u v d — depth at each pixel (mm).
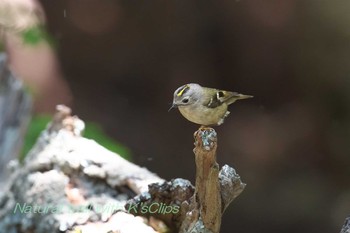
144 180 5746
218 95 5457
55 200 5582
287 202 15266
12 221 5504
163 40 16688
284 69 16609
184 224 4879
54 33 15961
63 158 6016
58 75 15188
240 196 15172
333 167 16141
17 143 8367
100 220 5297
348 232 4789
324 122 16375
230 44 16703
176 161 15727
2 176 7918
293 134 16359
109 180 5828
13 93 8398
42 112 13789
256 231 14812
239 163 15961
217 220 4727
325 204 15289
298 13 16188
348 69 16047
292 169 16016
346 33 15930
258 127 16359
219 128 16312
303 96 16594
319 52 16234
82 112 15695
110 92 16422
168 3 16453
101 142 10219
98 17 16312
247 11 16375
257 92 16812
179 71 16766
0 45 10688
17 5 10688
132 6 16484
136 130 16016
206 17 16547
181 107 5402
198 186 4656
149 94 16734
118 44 16609
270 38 16547
